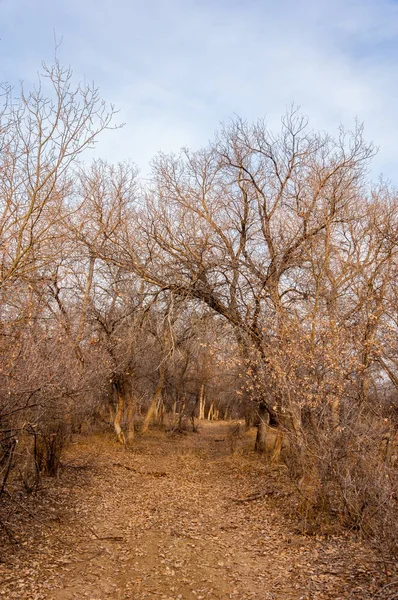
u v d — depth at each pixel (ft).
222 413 187.62
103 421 85.76
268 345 34.55
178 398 112.27
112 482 47.62
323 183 49.01
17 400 24.97
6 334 25.90
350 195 49.83
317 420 30.78
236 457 64.28
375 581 21.36
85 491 41.81
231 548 28.48
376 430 27.58
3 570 23.34
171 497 42.80
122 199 57.16
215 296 56.59
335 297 39.17
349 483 27.58
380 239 43.45
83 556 26.35
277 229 55.16
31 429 28.17
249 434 99.14
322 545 27.40
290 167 54.03
